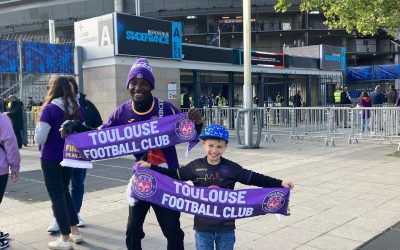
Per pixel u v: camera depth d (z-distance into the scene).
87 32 15.57
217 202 3.50
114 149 3.83
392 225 5.34
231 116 16.73
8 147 4.68
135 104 3.83
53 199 4.70
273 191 3.53
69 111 4.64
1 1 55.56
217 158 3.50
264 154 11.65
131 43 15.06
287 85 24.03
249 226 5.42
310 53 26.91
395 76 30.28
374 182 7.75
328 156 11.11
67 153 3.90
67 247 4.70
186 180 3.58
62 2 51.25
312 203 6.40
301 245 4.73
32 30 53.91
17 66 14.08
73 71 15.48
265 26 51.00
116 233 5.28
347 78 31.81
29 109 15.50
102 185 8.05
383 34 53.28
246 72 12.78
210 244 3.54
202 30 51.97
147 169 3.55
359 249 4.58
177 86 17.09
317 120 14.30
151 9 49.19
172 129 3.75
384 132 12.74
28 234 5.33
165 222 3.68
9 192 7.70
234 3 48.94
